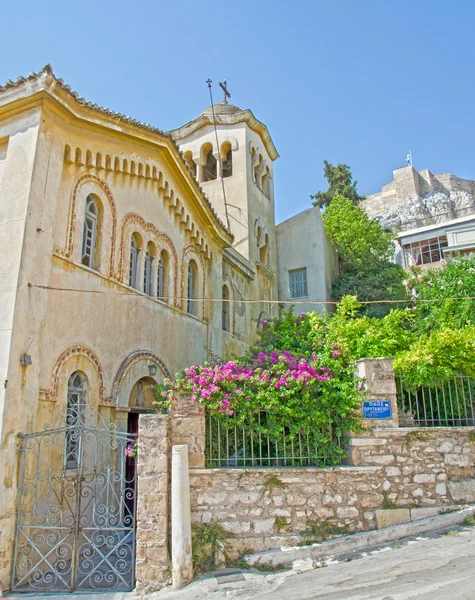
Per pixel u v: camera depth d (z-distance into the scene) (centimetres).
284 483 785
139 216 1214
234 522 755
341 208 2953
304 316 1116
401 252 3581
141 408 1120
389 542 766
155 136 1220
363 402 852
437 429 865
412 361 924
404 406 922
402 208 5100
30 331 827
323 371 885
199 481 764
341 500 796
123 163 1160
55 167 938
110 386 1023
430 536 771
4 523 725
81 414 941
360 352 1097
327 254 2686
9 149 914
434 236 3394
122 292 1112
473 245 3150
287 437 830
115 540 937
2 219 868
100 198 1084
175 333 1333
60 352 898
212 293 1605
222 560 727
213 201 2311
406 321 1675
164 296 1309
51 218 912
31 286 841
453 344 932
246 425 841
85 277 998
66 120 985
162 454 740
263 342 1102
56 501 840
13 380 775
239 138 2355
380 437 841
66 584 729
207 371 870
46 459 829
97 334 1007
